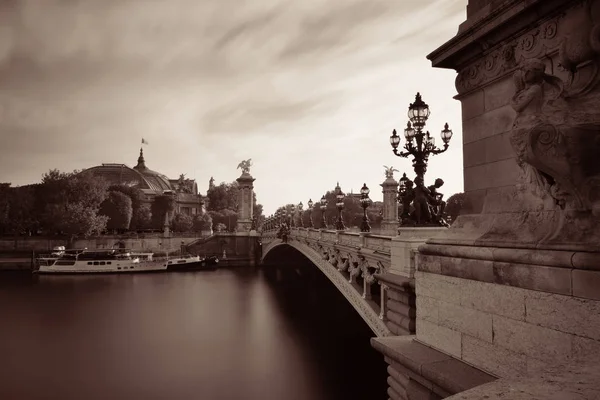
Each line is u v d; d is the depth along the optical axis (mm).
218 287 68812
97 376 30344
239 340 39062
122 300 57469
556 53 6273
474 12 8039
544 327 5621
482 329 6711
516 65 6992
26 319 47000
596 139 5336
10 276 78625
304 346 37156
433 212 14688
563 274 5391
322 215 35844
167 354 35188
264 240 90562
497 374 6359
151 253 95438
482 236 7023
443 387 6520
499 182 7301
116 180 162500
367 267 22141
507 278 6254
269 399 26250
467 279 7074
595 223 5305
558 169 5477
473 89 8016
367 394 26938
